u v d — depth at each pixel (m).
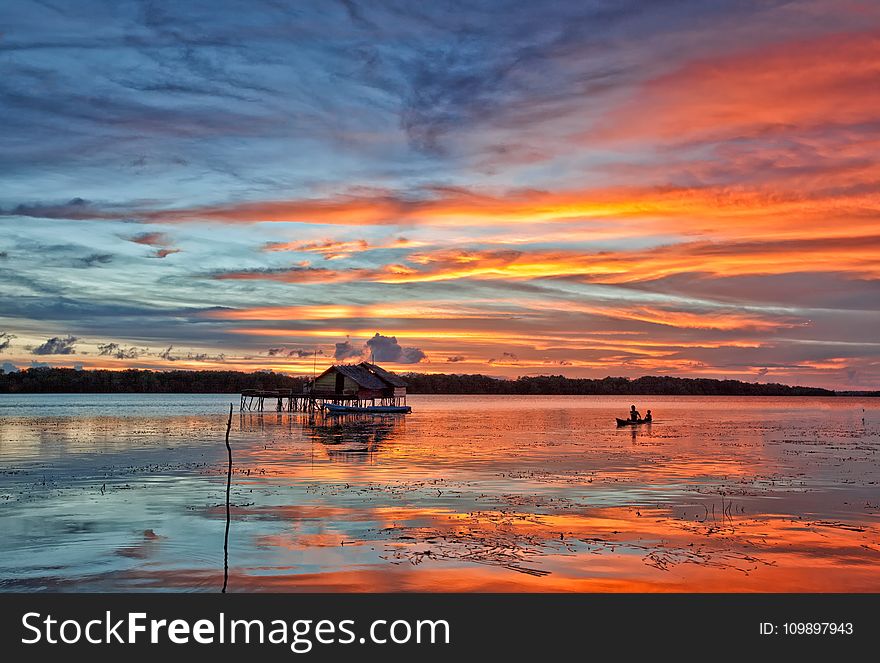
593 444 49.19
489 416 102.44
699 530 19.33
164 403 167.50
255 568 15.84
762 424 81.06
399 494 25.31
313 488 26.78
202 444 48.47
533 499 24.27
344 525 19.86
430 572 15.52
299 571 15.62
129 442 50.12
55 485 27.72
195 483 28.23
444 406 164.50
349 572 15.58
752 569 15.84
